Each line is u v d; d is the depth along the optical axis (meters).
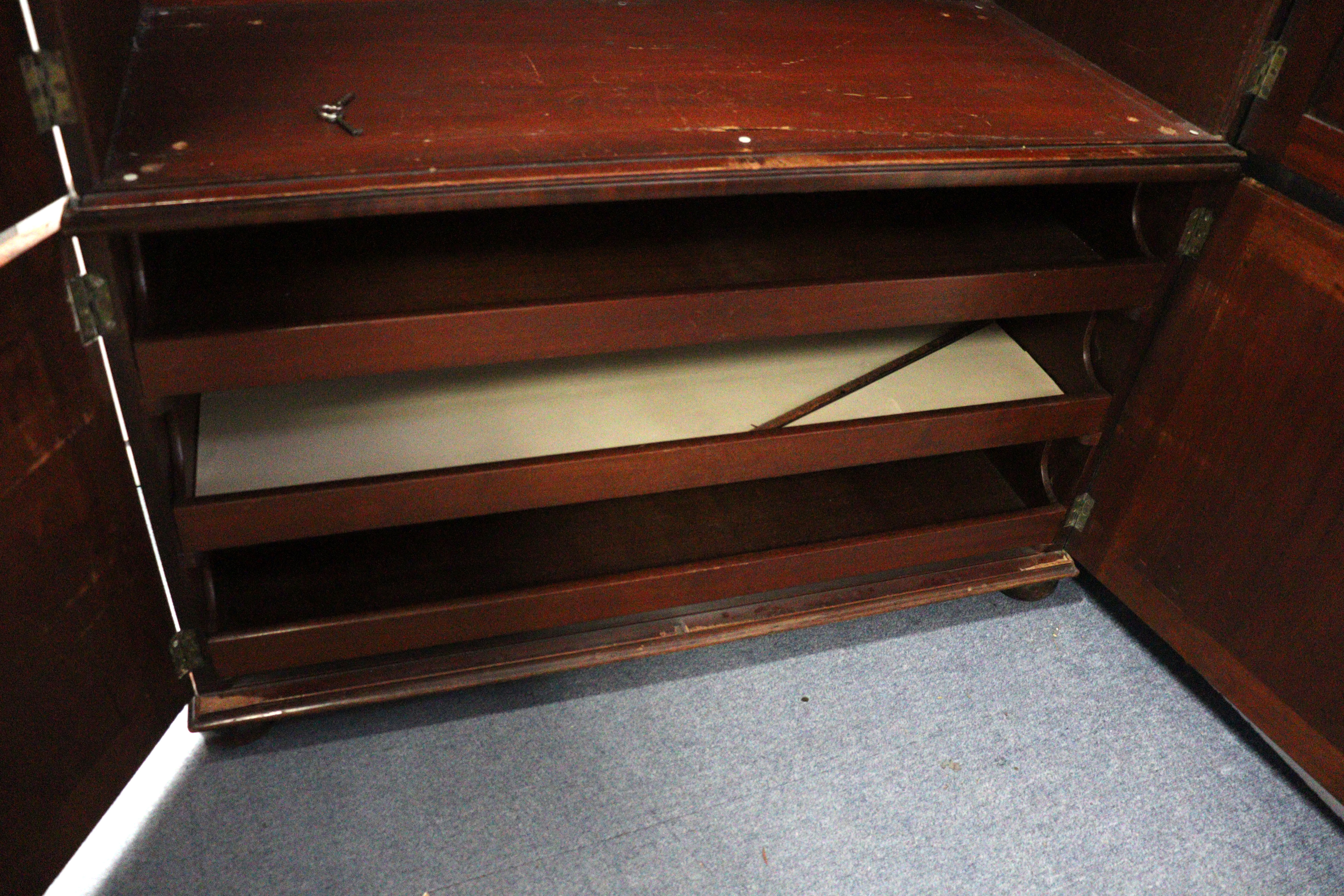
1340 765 1.25
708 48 1.31
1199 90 1.23
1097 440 1.47
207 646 1.23
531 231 1.32
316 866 1.21
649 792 1.31
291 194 0.93
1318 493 1.19
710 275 1.28
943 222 1.45
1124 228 1.36
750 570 1.39
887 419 1.32
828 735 1.40
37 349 0.90
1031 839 1.30
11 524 0.92
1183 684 1.53
